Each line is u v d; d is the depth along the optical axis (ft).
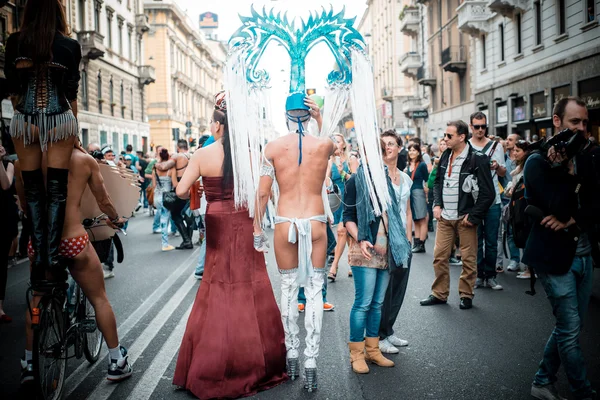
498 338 18.06
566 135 12.40
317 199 14.61
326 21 14.82
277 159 14.43
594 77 59.72
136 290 25.98
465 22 92.02
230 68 14.58
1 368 15.97
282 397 13.78
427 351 16.96
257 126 14.66
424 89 142.72
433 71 132.05
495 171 25.08
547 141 12.76
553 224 12.36
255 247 14.64
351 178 15.80
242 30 14.62
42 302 12.76
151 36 190.60
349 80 14.97
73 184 13.66
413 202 34.83
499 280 27.17
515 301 22.85
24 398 13.03
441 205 22.21
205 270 14.99
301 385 14.55
